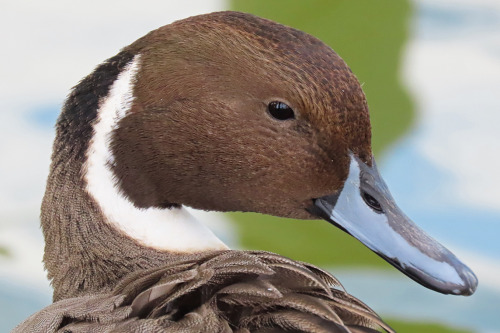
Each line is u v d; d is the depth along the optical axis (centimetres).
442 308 295
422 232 275
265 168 276
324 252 294
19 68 309
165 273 270
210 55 275
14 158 305
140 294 269
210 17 276
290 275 270
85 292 274
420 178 303
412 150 303
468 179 303
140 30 310
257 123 275
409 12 294
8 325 293
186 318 268
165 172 276
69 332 269
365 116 275
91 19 315
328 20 293
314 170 275
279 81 275
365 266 295
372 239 275
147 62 276
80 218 275
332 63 275
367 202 275
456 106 305
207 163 276
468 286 273
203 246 276
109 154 275
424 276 274
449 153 304
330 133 275
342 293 271
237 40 275
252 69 275
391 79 294
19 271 298
